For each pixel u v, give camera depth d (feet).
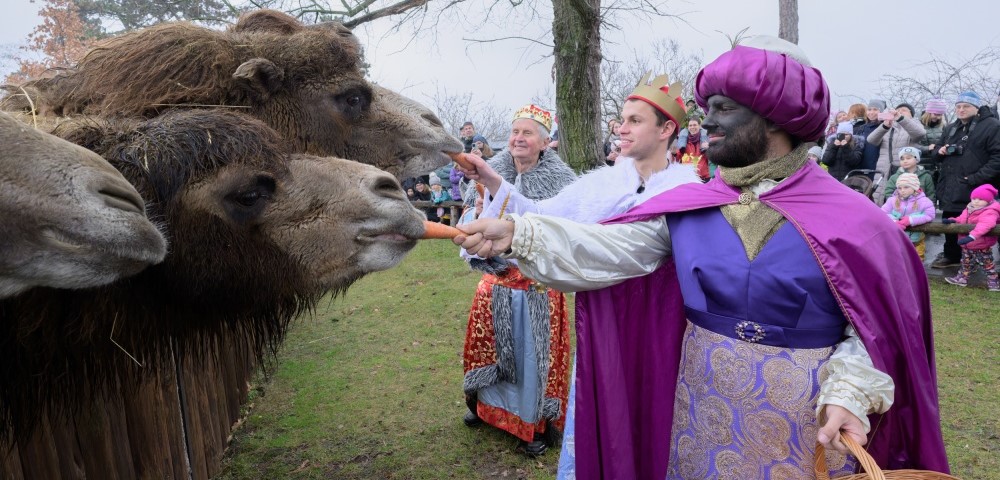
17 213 4.51
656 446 7.00
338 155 9.34
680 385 6.57
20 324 6.11
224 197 6.59
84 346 6.70
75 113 7.77
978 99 23.18
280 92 8.87
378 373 17.35
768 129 5.82
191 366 12.01
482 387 12.65
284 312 8.36
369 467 12.72
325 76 9.16
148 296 6.88
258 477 12.66
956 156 23.66
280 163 6.81
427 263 30.68
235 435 14.35
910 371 5.62
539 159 12.09
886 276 5.45
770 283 5.62
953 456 11.96
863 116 29.96
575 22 18.62
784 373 5.66
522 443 13.10
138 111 7.70
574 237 6.53
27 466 7.89
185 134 6.57
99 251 4.83
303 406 15.60
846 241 5.42
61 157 4.73
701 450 6.25
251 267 6.84
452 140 10.38
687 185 6.58
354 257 6.89
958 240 22.61
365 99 9.64
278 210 6.75
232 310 7.38
